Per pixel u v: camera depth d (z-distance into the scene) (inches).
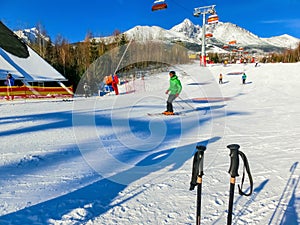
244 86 943.7
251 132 269.1
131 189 129.0
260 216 103.6
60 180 138.7
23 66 950.4
